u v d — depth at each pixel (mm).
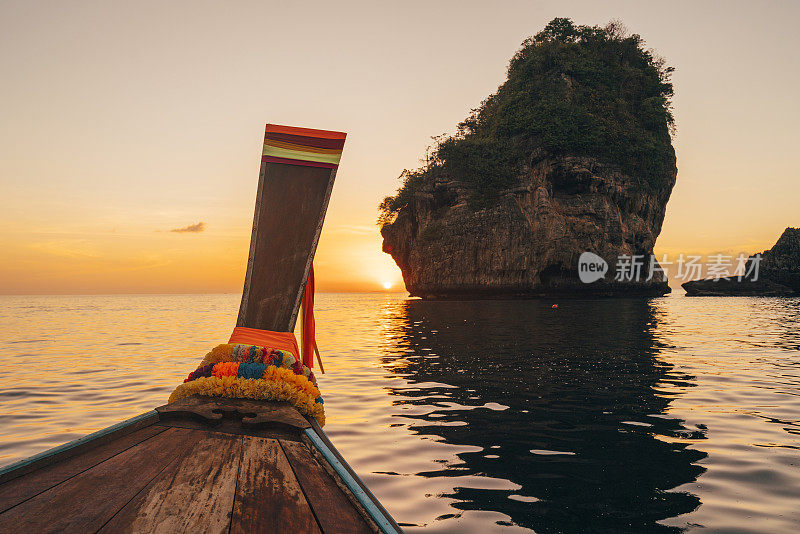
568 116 61688
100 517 1842
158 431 2982
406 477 4480
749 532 3377
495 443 5523
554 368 10797
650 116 68125
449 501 3934
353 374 10391
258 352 3781
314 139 4262
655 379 9438
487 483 4324
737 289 70438
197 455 2572
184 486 2158
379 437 5781
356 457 5062
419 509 3783
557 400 7707
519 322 24938
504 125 65812
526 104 66125
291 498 2059
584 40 74875
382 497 4023
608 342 15797
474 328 21797
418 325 24609
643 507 3809
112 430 2801
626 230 62844
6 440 5957
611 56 72062
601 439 5652
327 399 7918
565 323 24062
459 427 6195
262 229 4148
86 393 8758
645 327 21594
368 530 1803
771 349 13898
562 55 68875
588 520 3576
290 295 4055
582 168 59688
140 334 22578
